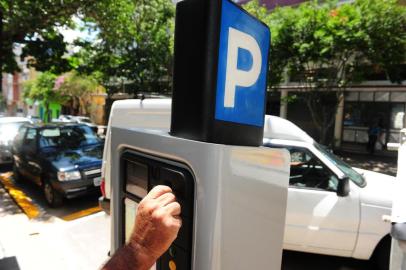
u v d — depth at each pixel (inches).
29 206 240.4
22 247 167.2
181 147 44.7
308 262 153.6
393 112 565.6
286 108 669.3
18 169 308.5
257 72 51.6
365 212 135.9
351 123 614.9
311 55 400.5
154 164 49.1
